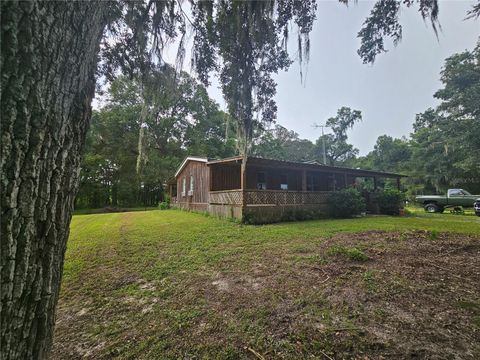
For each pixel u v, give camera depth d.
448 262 3.77
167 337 1.97
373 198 13.49
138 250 4.76
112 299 2.69
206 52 3.20
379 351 1.74
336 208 11.45
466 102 17.55
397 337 1.91
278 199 9.95
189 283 3.11
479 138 17.42
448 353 1.71
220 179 12.87
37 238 0.98
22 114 0.88
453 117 19.02
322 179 15.70
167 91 3.30
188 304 2.54
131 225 8.41
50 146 1.00
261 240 5.50
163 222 9.13
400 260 3.87
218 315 2.30
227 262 3.94
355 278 3.15
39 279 0.99
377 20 3.28
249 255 4.30
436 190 23.62
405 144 32.25
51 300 1.07
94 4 1.19
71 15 1.05
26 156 0.90
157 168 22.70
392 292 2.72
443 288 2.82
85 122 1.22
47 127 0.98
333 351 1.76
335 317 2.23
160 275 3.40
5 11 0.84
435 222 8.73
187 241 5.48
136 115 21.31
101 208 22.52
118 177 23.70
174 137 25.45
